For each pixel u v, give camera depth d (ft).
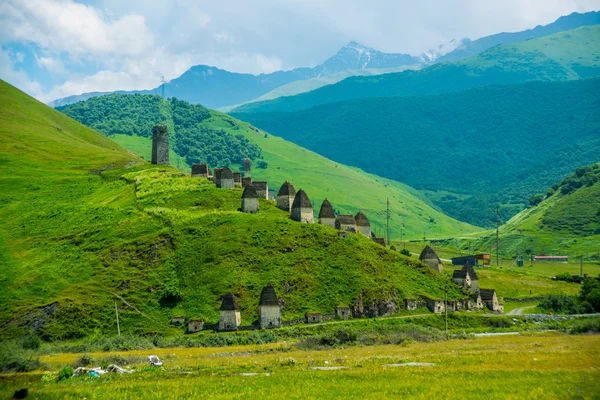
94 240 624.18
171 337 454.40
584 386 221.87
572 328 450.71
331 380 244.42
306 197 649.20
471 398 207.10
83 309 496.64
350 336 403.34
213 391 225.56
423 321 508.53
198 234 593.83
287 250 565.53
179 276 539.29
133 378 261.44
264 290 483.10
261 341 425.28
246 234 583.58
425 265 615.98
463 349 348.18
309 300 513.86
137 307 503.61
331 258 565.53
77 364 318.65
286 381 244.42
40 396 218.59
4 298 520.83
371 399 208.85
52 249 621.72
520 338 408.67
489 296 599.16
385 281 554.46
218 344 418.92
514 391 215.92
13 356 308.19
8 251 634.43
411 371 263.08
